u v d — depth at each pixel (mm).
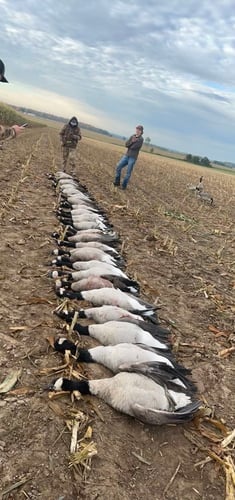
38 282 5953
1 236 7441
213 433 3885
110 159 35156
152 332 5023
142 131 16109
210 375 4785
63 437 3369
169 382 3943
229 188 34719
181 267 8375
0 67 4043
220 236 12680
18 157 19891
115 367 4273
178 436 3736
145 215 12703
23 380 3885
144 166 37719
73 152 16406
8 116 47156
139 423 3723
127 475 3211
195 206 17984
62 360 4289
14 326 4684
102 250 7516
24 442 3236
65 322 5043
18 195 10984
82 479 3070
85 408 3711
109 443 3430
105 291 5609
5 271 6051
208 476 3428
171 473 3352
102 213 10758
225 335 5809
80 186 13758
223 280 8289
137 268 7613
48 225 8758
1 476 2939
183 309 6387
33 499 2838
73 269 6660
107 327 4793
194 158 101312
